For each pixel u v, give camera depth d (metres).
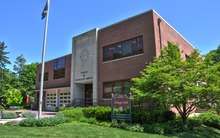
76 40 27.08
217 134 15.52
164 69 15.10
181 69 15.30
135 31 21.59
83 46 26.11
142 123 16.00
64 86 30.62
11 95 32.66
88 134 11.74
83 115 19.09
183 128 14.64
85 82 25.73
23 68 59.38
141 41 20.97
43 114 22.31
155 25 20.45
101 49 24.25
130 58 21.44
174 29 24.14
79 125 15.03
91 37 25.36
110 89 22.62
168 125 14.80
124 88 21.31
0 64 42.78
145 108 16.75
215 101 14.48
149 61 19.84
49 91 34.09
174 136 12.98
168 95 14.39
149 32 20.47
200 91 13.71
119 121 16.67
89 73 24.84
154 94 14.75
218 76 14.23
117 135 11.88
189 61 15.36
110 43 23.50
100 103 23.12
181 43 25.84
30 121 14.27
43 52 16.80
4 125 14.52
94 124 16.56
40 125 14.22
